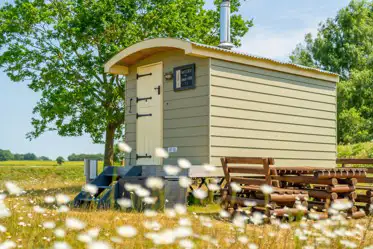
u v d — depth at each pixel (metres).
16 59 19.62
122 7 19.84
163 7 20.48
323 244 5.03
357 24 43.53
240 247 4.86
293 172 9.23
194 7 22.36
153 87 11.57
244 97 10.91
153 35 20.42
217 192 10.43
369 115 38.78
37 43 20.34
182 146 10.71
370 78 38.91
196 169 9.83
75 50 20.27
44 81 20.02
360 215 8.28
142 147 11.73
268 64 11.44
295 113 12.17
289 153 11.91
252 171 8.09
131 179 8.98
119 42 20.27
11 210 6.52
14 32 20.09
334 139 13.28
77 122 19.62
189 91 10.65
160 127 11.26
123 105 20.58
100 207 8.74
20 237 4.96
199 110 10.38
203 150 10.22
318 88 12.93
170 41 10.41
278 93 11.74
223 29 12.88
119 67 12.22
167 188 8.70
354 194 8.35
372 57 41.00
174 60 11.05
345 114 36.09
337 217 5.66
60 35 19.97
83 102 19.47
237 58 10.74
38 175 21.86
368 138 35.12
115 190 9.09
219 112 10.34
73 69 20.19
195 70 10.53
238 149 10.68
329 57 41.97
